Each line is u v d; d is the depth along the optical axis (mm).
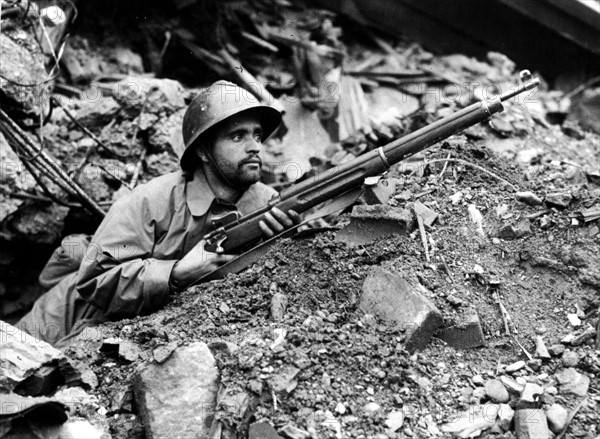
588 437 4492
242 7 8633
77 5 8273
